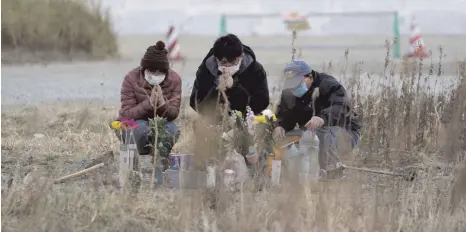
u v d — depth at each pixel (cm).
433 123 1491
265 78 1319
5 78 2981
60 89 2628
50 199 1062
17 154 1457
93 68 3438
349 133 1291
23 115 1898
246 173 1174
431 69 1667
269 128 1261
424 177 1229
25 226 970
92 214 1030
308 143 1193
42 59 3691
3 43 3797
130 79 1313
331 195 1042
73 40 3938
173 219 1012
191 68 3206
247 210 992
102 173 1262
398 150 1340
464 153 1250
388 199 1054
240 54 1276
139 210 1058
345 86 1664
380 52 3856
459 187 1085
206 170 1134
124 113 1302
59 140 1580
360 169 1205
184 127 1517
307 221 970
